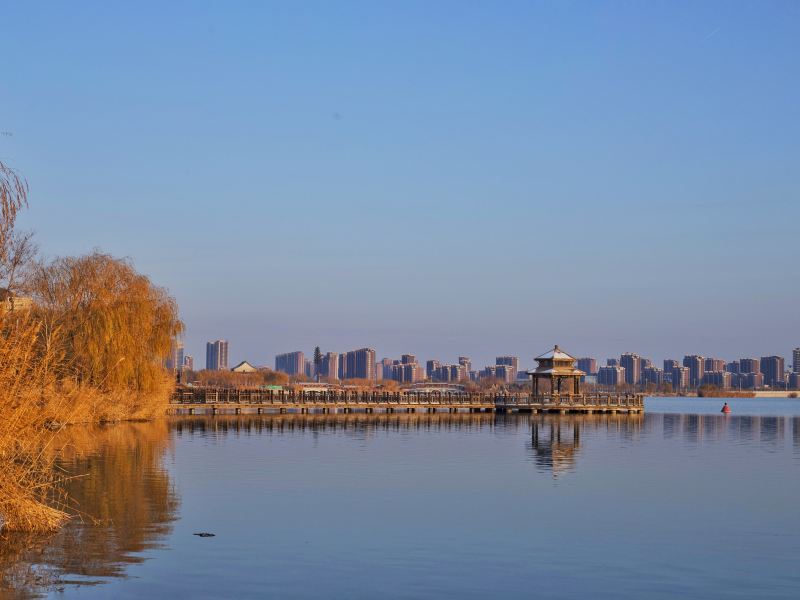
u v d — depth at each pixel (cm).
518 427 7975
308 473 4109
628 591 2142
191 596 2002
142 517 2856
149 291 7362
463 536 2706
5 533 2494
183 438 5906
